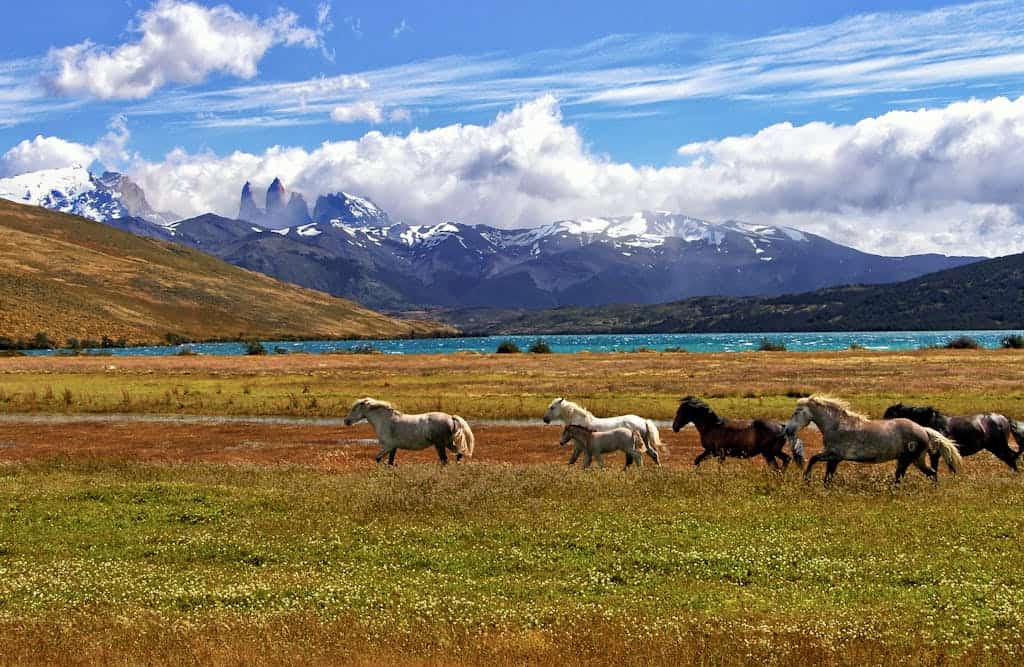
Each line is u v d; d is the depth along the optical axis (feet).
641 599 41.29
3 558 51.93
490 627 37.32
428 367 270.67
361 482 71.46
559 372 237.66
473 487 66.59
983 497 61.26
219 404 164.96
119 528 58.18
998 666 31.94
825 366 239.71
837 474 70.44
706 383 193.57
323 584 44.52
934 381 186.39
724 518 56.18
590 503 61.31
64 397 174.91
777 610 38.81
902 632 35.53
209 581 45.98
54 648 35.47
